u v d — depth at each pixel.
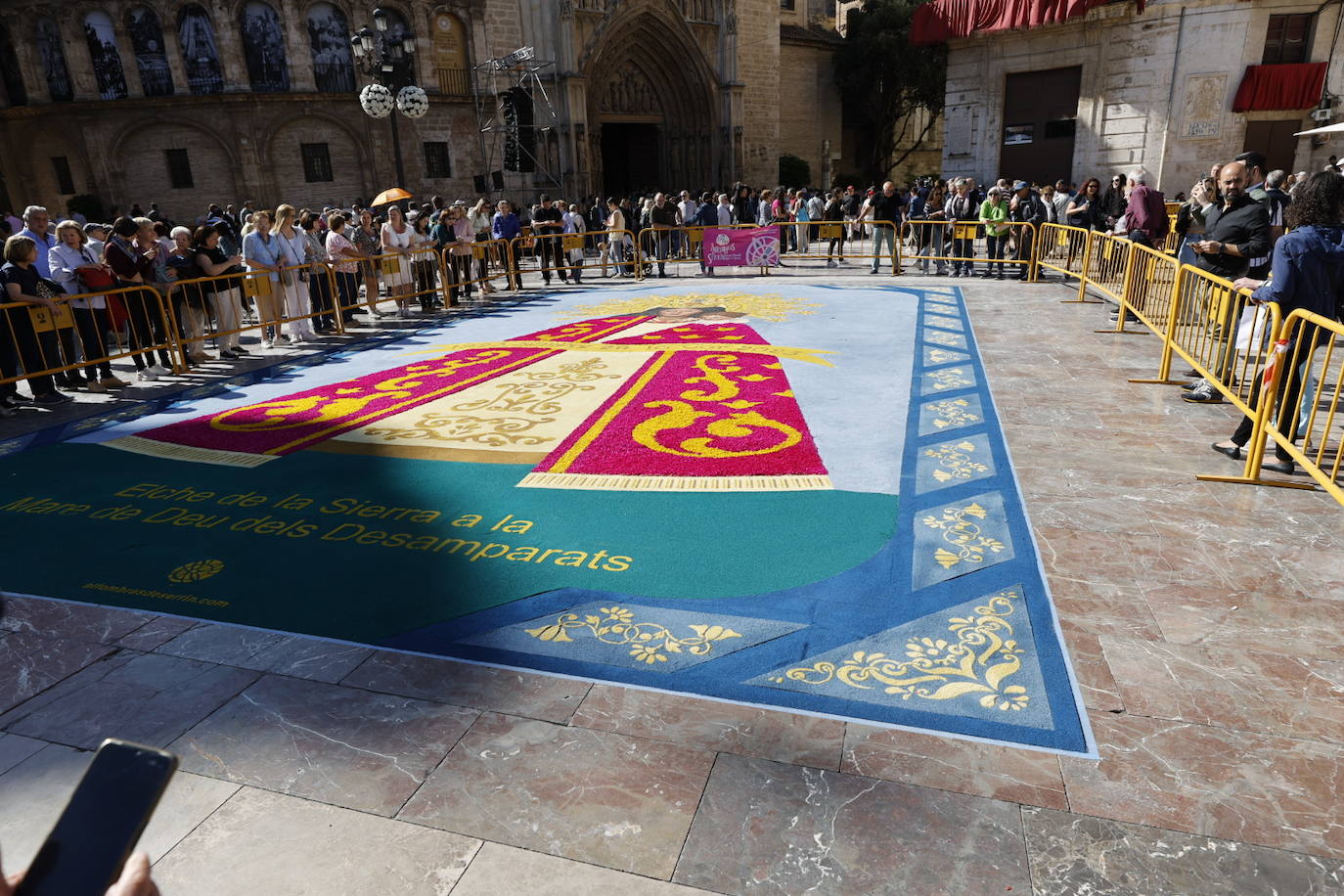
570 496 4.88
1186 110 19.88
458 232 14.13
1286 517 4.21
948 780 2.45
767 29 35.03
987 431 5.76
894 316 10.73
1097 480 4.79
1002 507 4.45
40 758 2.69
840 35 43.56
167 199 27.23
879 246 15.45
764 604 3.53
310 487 5.20
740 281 15.49
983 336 9.20
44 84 26.41
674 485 4.99
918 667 3.03
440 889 2.12
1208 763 2.49
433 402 7.25
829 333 9.73
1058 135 21.70
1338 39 18.80
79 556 4.27
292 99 26.50
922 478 4.93
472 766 2.58
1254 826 2.25
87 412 7.42
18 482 5.50
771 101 35.75
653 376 7.87
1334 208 4.32
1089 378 7.17
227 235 14.71
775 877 2.12
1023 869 2.13
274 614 3.58
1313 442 5.22
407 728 2.77
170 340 8.87
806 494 4.76
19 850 2.30
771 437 5.84
